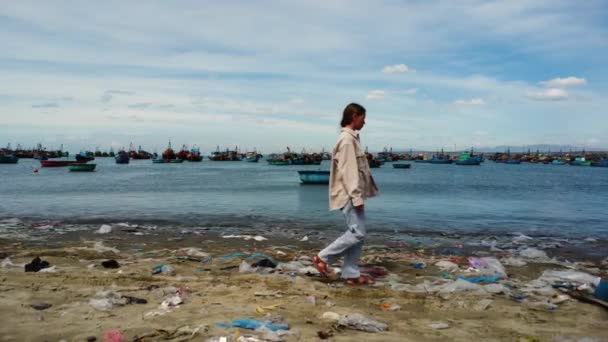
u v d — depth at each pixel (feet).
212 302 15.38
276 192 90.33
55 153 591.37
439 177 198.90
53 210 55.31
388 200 74.28
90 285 17.79
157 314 13.83
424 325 13.57
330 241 34.09
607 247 33.17
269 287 17.76
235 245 31.71
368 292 17.33
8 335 11.89
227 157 612.70
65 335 11.94
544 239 36.88
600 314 15.11
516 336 12.68
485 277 21.03
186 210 56.34
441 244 33.78
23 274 19.45
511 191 102.78
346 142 18.03
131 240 33.60
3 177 160.15
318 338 11.98
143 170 258.57
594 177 219.00
